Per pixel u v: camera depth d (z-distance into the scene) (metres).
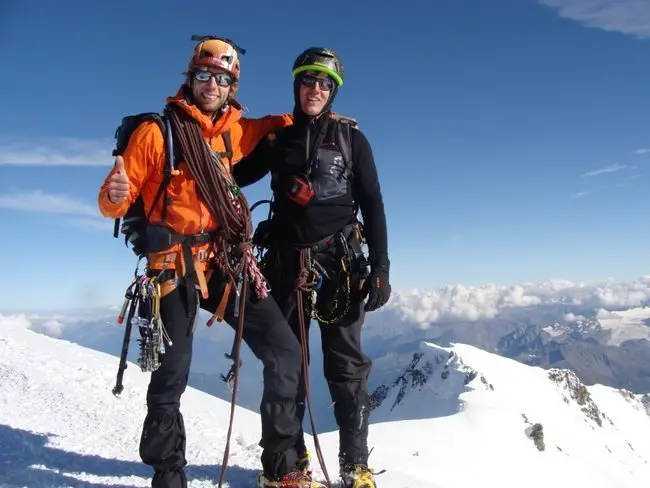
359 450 4.29
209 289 3.72
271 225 4.29
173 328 3.46
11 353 8.60
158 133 3.37
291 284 4.21
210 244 3.63
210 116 3.70
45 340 10.22
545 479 45.03
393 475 5.16
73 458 4.66
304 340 4.12
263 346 3.79
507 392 96.25
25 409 6.01
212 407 8.05
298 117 4.16
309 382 4.08
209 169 3.50
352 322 4.33
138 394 7.64
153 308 3.35
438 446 35.56
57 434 5.30
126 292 3.45
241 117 4.12
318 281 4.18
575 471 52.81
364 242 4.41
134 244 3.54
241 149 4.08
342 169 4.11
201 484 4.36
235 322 3.80
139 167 3.35
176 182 3.46
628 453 89.06
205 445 5.80
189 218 3.46
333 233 4.18
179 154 3.46
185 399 8.23
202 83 3.56
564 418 90.50
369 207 4.22
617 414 128.25
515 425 56.34
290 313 4.25
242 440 6.36
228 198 3.61
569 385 111.81
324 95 4.04
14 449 4.66
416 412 110.31
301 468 4.29
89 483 4.15
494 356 124.75
